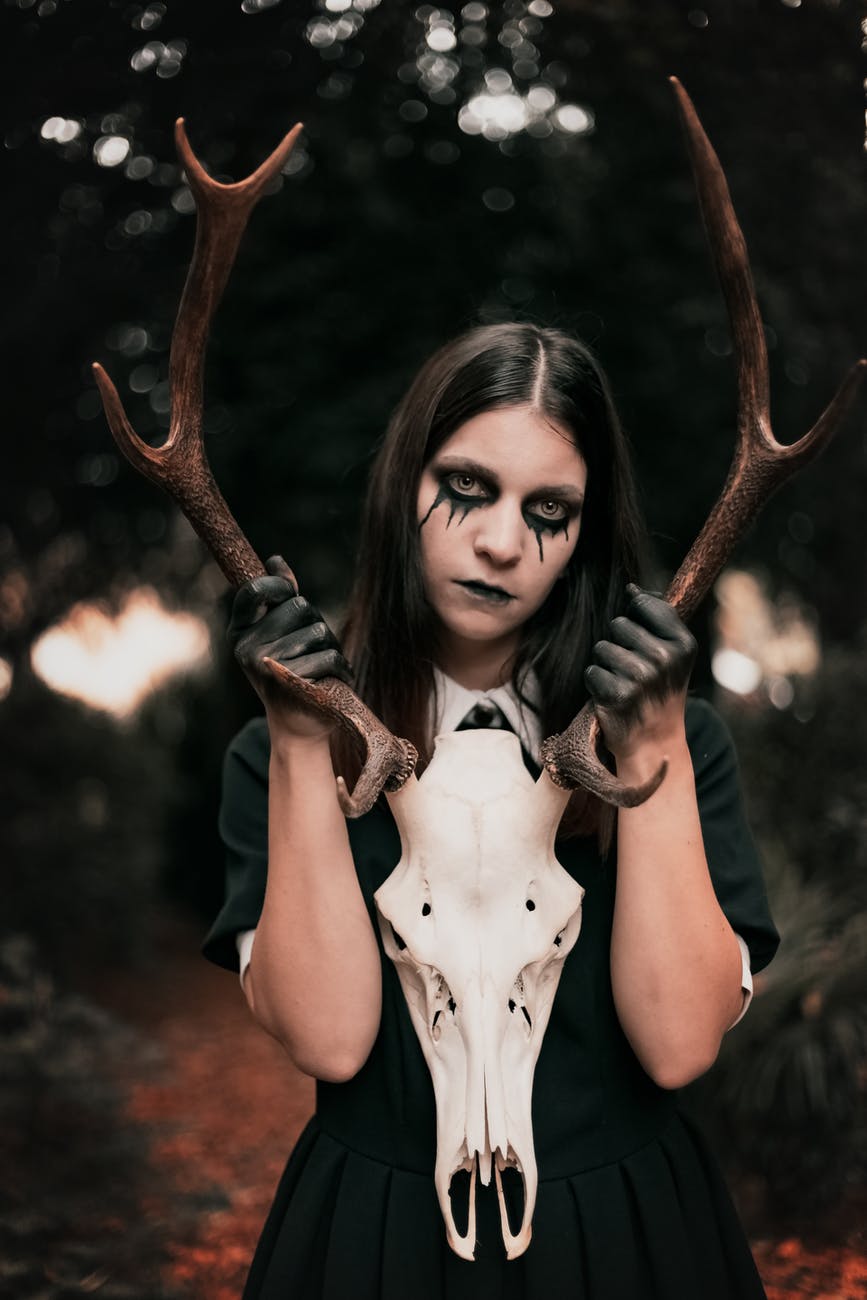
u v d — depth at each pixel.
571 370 1.36
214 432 5.30
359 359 5.14
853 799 4.08
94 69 2.70
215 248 1.26
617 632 1.22
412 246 4.92
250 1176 3.92
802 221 3.38
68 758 6.11
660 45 2.64
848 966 3.57
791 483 4.80
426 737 1.44
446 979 1.22
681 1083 1.32
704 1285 1.37
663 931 1.26
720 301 4.84
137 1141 3.60
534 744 1.45
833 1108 3.47
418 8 2.93
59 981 5.81
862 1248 3.39
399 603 1.44
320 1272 1.35
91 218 3.57
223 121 3.03
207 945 1.47
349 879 1.31
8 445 4.93
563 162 4.64
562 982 1.35
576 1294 1.28
